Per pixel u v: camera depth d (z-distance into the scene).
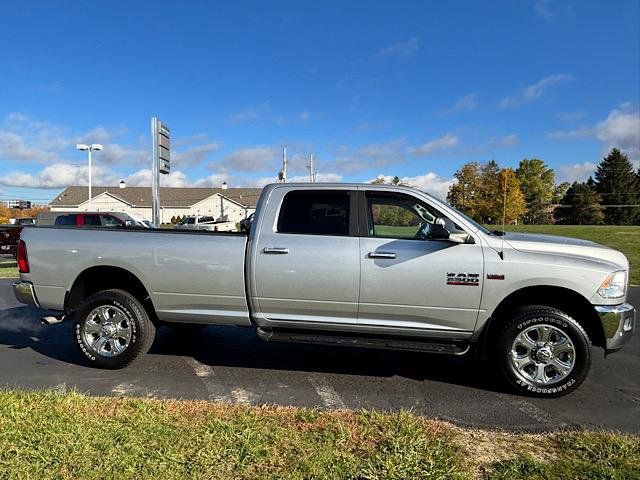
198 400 4.50
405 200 5.07
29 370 5.47
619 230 36.31
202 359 5.91
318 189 5.20
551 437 3.75
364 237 5.01
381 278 4.89
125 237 5.46
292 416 4.00
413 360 5.93
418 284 4.84
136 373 5.38
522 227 42.56
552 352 4.69
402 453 3.33
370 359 5.95
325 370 5.54
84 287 5.78
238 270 5.16
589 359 4.61
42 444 3.39
